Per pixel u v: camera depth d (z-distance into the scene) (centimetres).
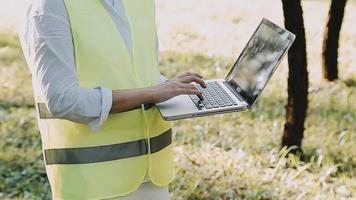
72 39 187
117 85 194
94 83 192
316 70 678
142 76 201
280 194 401
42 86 180
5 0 1016
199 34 830
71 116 182
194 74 210
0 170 448
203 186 412
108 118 197
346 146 483
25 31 184
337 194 402
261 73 224
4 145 489
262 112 555
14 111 560
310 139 499
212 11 955
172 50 750
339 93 597
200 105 207
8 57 723
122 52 194
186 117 200
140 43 201
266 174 430
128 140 202
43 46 178
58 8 181
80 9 186
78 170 200
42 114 201
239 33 832
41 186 424
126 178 203
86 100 181
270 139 495
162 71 670
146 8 206
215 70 673
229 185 414
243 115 547
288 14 420
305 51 438
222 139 496
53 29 179
